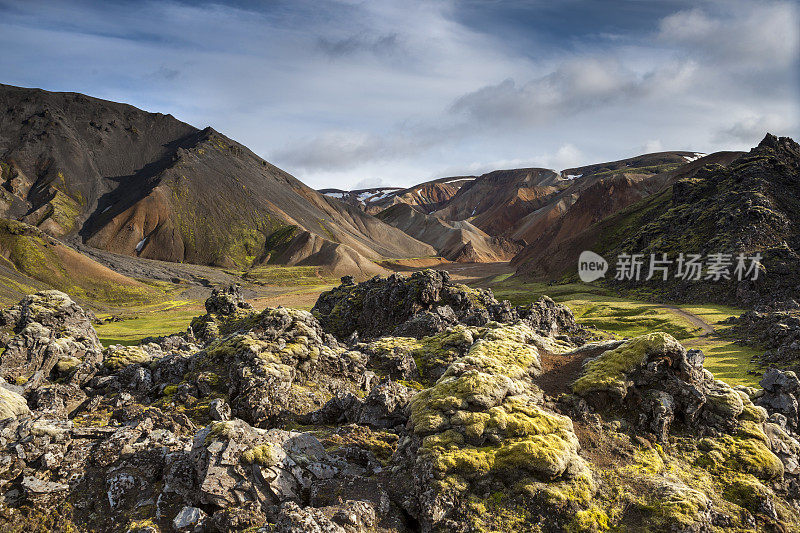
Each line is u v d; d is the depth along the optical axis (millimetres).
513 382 37188
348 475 32062
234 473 29938
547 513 27531
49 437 33250
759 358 87188
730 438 35781
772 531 29094
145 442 35250
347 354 60000
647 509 28234
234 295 126875
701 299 155750
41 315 70375
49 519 29469
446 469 28969
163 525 28156
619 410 36594
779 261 154750
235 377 50719
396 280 110188
